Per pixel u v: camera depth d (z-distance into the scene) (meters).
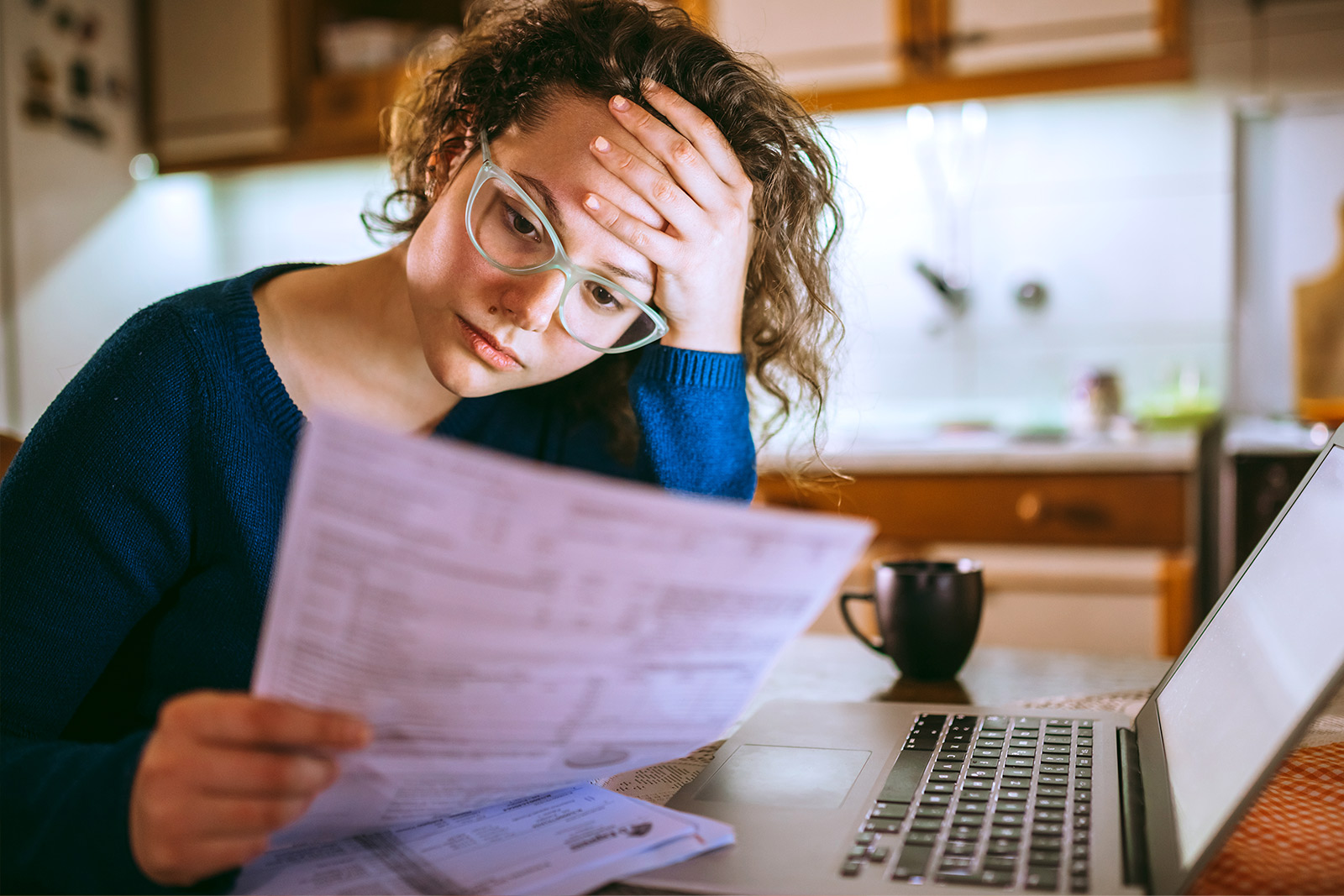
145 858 0.46
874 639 1.16
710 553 0.44
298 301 0.86
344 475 0.41
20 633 0.66
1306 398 2.57
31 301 2.72
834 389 1.05
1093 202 2.68
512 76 0.76
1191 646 0.75
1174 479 2.10
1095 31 2.31
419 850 0.54
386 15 3.07
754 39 2.52
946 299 2.73
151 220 3.11
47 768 0.53
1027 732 0.73
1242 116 2.60
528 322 0.73
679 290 0.81
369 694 0.47
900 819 0.57
